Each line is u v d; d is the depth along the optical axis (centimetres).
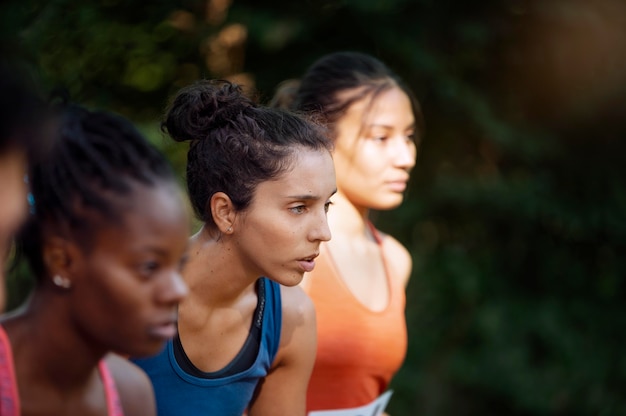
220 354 184
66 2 450
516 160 525
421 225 513
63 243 116
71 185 115
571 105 515
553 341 517
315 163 176
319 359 233
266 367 191
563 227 534
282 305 193
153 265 117
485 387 503
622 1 486
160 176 119
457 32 470
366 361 239
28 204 117
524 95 517
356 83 250
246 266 179
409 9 461
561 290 542
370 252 257
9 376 122
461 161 514
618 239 538
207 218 181
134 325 117
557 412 510
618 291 548
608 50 496
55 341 122
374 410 242
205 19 468
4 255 118
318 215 177
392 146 252
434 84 469
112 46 465
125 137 120
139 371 145
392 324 249
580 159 527
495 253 532
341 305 237
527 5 484
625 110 513
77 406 129
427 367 498
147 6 463
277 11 450
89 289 116
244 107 183
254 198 174
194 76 473
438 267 502
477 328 504
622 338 534
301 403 203
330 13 454
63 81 460
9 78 105
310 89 256
